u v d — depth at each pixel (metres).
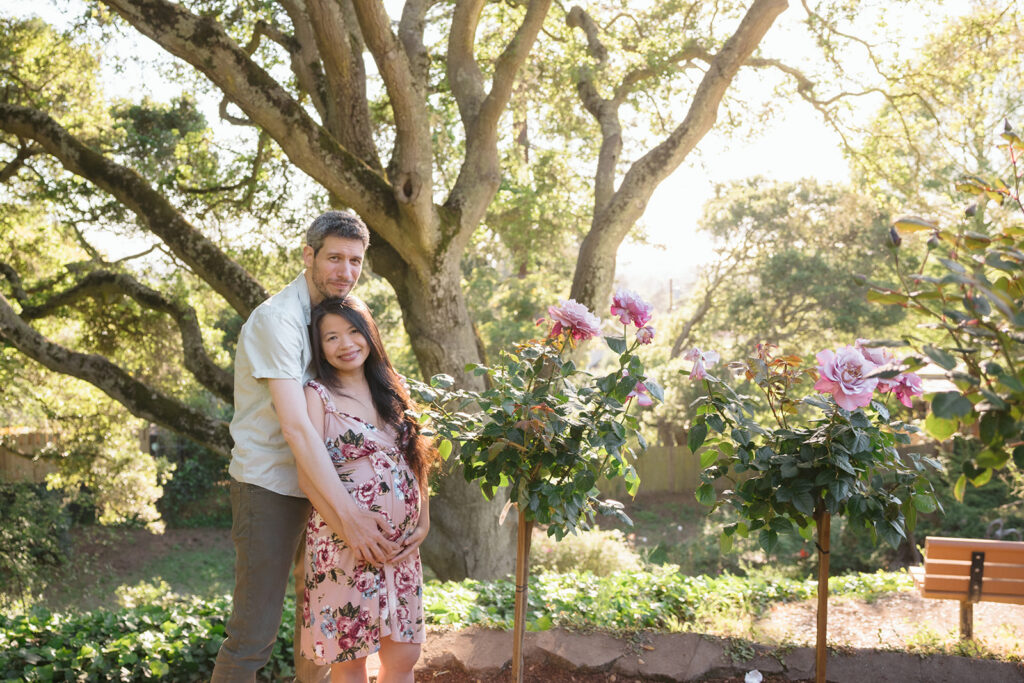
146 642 3.98
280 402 2.54
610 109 10.73
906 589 6.24
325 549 2.57
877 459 2.66
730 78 8.98
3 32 10.75
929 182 12.32
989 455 2.04
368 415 2.71
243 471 2.70
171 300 10.62
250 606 2.68
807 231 22.72
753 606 5.59
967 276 1.89
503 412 2.69
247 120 11.92
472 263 18.23
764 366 2.75
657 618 4.68
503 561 9.14
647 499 20.88
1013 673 3.47
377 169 8.45
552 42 10.98
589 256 9.30
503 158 11.78
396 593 2.66
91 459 13.03
